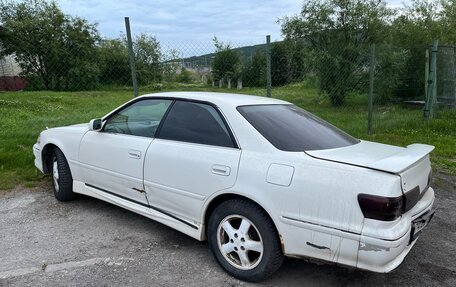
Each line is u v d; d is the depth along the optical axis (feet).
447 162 23.20
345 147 10.96
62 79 50.47
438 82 38.63
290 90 41.91
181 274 10.65
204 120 11.53
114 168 13.44
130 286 10.02
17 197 16.62
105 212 15.06
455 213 15.65
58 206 15.64
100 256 11.55
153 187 12.14
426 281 10.52
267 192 9.53
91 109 46.73
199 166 10.84
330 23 50.47
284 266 11.20
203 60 34.42
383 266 8.37
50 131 16.66
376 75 46.19
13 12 98.12
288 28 51.67
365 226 8.37
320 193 8.87
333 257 8.85
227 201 10.39
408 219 8.95
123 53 44.91
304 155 9.70
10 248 11.94
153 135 12.57
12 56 72.74
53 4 94.68
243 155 10.22
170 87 45.19
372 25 51.08
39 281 10.12
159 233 13.25
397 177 8.53
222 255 10.65
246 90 33.35
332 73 44.47
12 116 40.29
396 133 31.32
